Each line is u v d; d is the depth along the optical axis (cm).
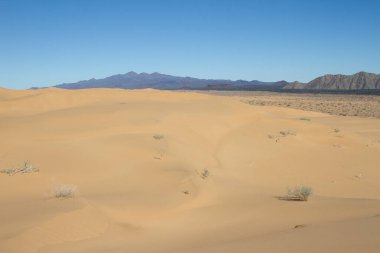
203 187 1525
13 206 1140
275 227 1045
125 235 995
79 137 2297
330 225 941
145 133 2606
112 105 3631
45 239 891
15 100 3688
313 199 1419
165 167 1864
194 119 3269
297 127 3622
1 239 848
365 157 2802
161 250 872
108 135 2420
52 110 3447
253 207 1294
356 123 5341
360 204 1277
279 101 10575
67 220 993
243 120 3675
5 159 1745
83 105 3750
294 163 2491
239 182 1850
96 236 962
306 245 758
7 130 2350
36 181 1464
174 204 1280
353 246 706
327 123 5222
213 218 1177
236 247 814
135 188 1486
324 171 2344
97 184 1523
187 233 1035
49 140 2172
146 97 4447
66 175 1592
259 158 2562
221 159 2420
